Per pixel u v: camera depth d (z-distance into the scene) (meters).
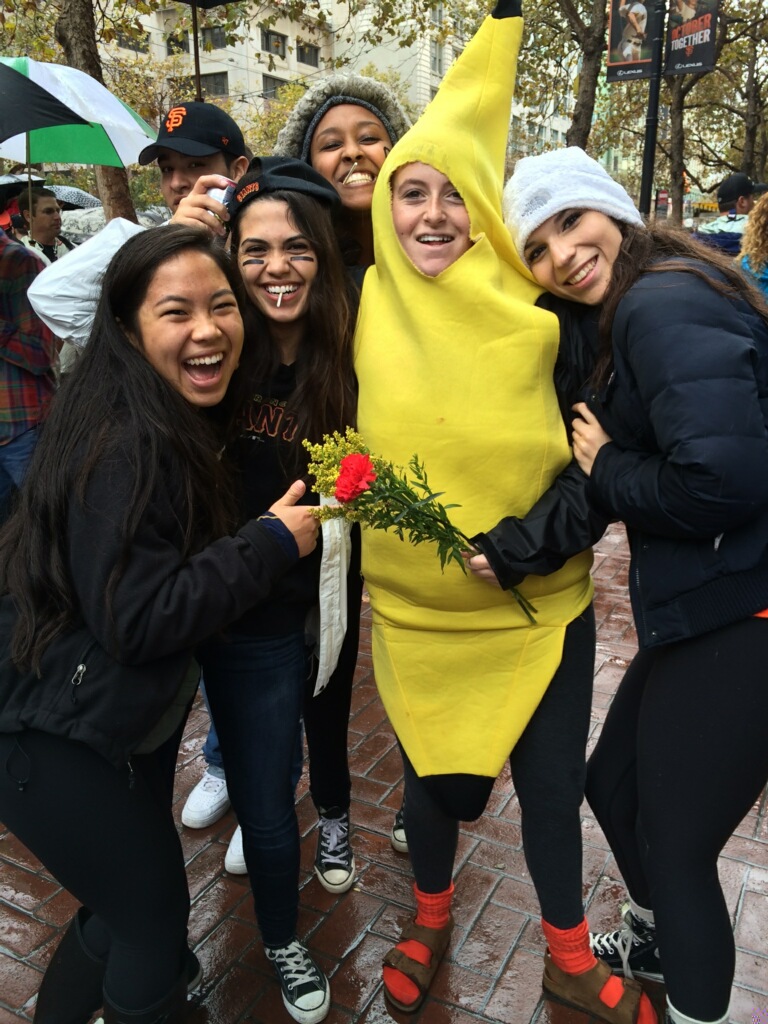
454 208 1.55
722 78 19.39
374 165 2.14
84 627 1.38
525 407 1.53
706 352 1.26
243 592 1.43
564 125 28.02
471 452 1.55
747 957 1.98
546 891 1.77
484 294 1.50
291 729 1.80
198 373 1.47
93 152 4.07
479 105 1.60
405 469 1.61
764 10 14.42
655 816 1.50
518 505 1.57
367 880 2.28
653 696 1.51
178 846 1.57
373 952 2.04
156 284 1.40
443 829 1.83
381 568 1.70
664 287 1.34
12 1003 1.91
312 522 1.55
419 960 1.88
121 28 7.04
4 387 3.01
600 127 19.80
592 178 1.49
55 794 1.38
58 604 1.37
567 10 8.68
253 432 1.72
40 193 4.98
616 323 1.39
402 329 1.63
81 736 1.34
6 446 3.04
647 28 6.95
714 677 1.41
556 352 1.55
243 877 2.31
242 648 1.73
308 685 2.03
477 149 1.58
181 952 1.58
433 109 1.60
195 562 1.41
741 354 1.27
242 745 1.77
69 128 3.98
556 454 1.56
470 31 12.88
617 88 17.89
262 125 22.59
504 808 2.56
